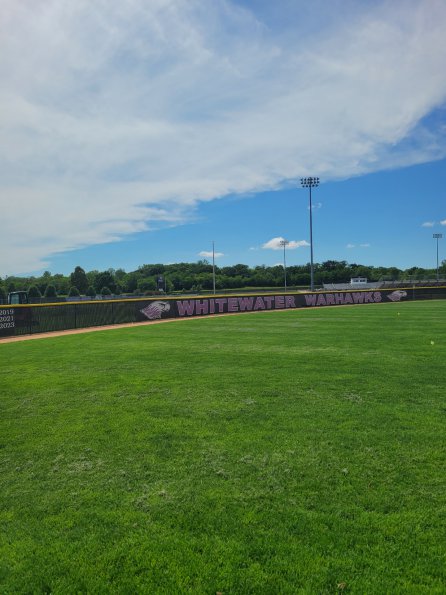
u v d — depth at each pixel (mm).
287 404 6656
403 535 3270
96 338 16656
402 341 13344
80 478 4363
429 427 5539
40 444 5301
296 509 3656
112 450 5043
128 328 21141
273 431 5500
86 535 3377
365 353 11180
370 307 33906
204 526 3445
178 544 3229
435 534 3281
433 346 12172
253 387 7738
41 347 14258
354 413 6152
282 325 20016
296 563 2988
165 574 2916
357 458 4637
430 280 68562
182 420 6023
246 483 4141
